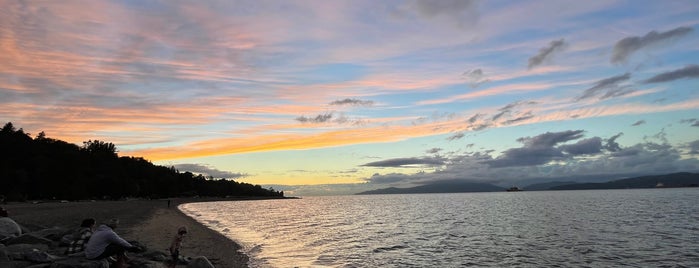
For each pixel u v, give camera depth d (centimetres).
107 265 1237
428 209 9925
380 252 2714
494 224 4984
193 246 2592
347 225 5084
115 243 1252
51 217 4288
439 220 5894
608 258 2475
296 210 10400
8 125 14925
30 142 15162
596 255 2588
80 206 7962
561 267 2203
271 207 12812
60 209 6300
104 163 17150
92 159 16900
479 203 13475
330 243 3177
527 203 11981
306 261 2266
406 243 3216
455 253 2691
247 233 3838
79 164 15500
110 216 5034
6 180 11606
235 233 3809
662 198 13438
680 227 4241
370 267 2162
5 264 1285
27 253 1366
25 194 11588
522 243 3188
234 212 8981
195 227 4075
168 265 1535
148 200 15812
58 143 16725
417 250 2822
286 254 2502
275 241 3195
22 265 1285
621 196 17100
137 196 16125
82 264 1198
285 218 6638
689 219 5188
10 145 14038
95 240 1237
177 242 1534
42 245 1694
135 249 1295
